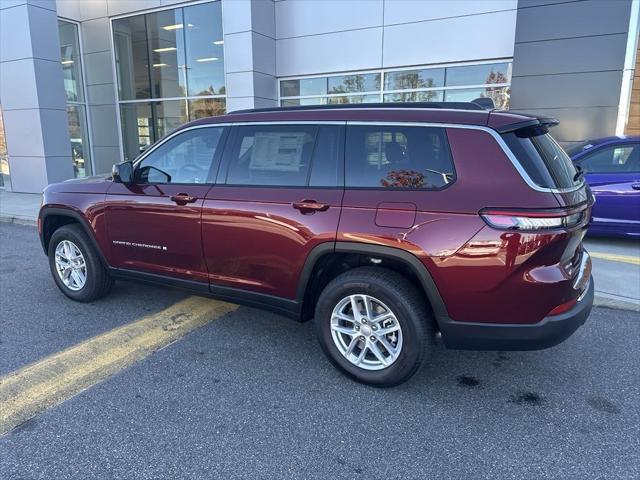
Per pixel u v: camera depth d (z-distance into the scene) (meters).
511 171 2.76
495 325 2.82
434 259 2.83
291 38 11.99
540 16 9.09
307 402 3.04
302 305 3.40
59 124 12.16
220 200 3.59
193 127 3.88
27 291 5.05
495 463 2.50
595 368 3.50
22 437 2.67
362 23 11.15
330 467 2.47
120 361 3.54
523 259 2.67
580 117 9.09
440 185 2.90
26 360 3.53
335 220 3.11
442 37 10.42
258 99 11.73
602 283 5.16
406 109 3.15
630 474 2.42
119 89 14.49
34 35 11.39
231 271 3.64
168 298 4.85
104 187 4.30
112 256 4.31
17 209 10.09
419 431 2.77
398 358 3.05
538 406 3.03
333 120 3.30
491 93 10.26
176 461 2.50
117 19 13.97
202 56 12.80
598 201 6.75
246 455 2.55
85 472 2.41
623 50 8.62
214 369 3.45
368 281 3.06
